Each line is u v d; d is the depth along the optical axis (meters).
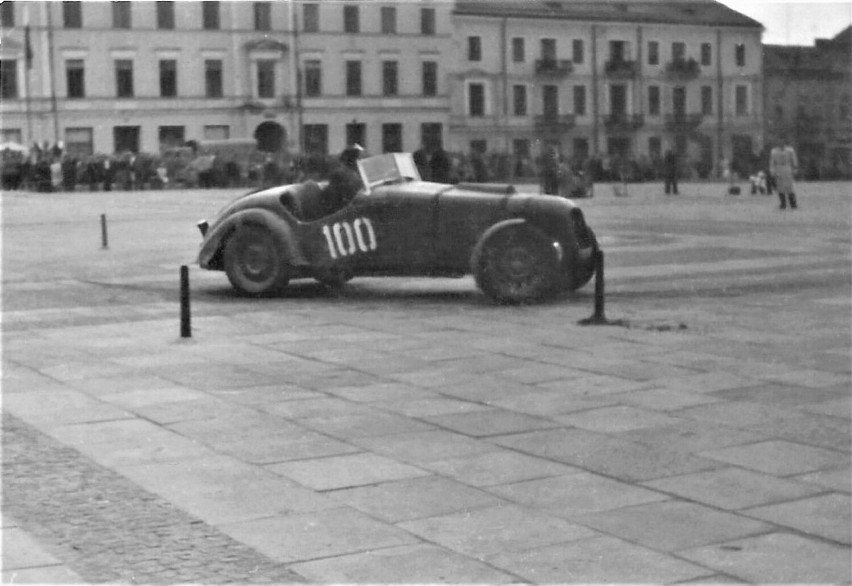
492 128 77.81
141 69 70.50
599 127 78.50
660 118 79.19
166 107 71.25
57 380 9.95
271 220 15.06
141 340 11.99
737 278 16.97
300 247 14.98
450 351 11.11
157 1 70.56
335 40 74.94
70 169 57.78
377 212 14.61
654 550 5.65
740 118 80.06
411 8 76.38
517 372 10.05
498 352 11.02
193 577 5.35
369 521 6.13
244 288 15.33
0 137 61.88
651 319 12.97
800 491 6.58
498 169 59.28
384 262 14.65
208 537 5.90
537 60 77.81
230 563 5.53
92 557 5.62
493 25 77.25
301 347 11.45
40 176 57.44
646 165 65.06
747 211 33.28
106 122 69.81
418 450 7.55
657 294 15.20
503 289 14.18
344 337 12.02
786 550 5.64
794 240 23.28
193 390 9.49
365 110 75.94
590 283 16.39
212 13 71.94
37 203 44.97
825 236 24.20
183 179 61.22
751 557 5.55
